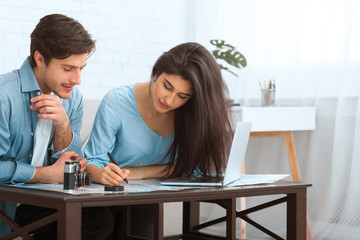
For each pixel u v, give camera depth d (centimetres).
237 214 226
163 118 239
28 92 215
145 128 242
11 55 415
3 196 179
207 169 235
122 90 246
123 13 464
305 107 380
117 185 193
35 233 223
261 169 430
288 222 210
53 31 199
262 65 430
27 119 216
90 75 449
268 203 217
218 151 229
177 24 492
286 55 414
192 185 196
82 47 201
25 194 168
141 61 473
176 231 322
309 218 394
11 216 225
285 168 416
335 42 382
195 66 214
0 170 197
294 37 407
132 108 242
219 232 412
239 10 453
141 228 250
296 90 407
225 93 236
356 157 362
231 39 459
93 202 158
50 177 204
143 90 244
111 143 238
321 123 391
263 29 430
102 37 454
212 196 183
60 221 155
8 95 209
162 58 218
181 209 324
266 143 428
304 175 402
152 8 478
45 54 202
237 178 214
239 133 200
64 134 223
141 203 167
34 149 218
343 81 372
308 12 399
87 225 208
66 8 438
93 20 450
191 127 229
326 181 386
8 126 211
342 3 378
